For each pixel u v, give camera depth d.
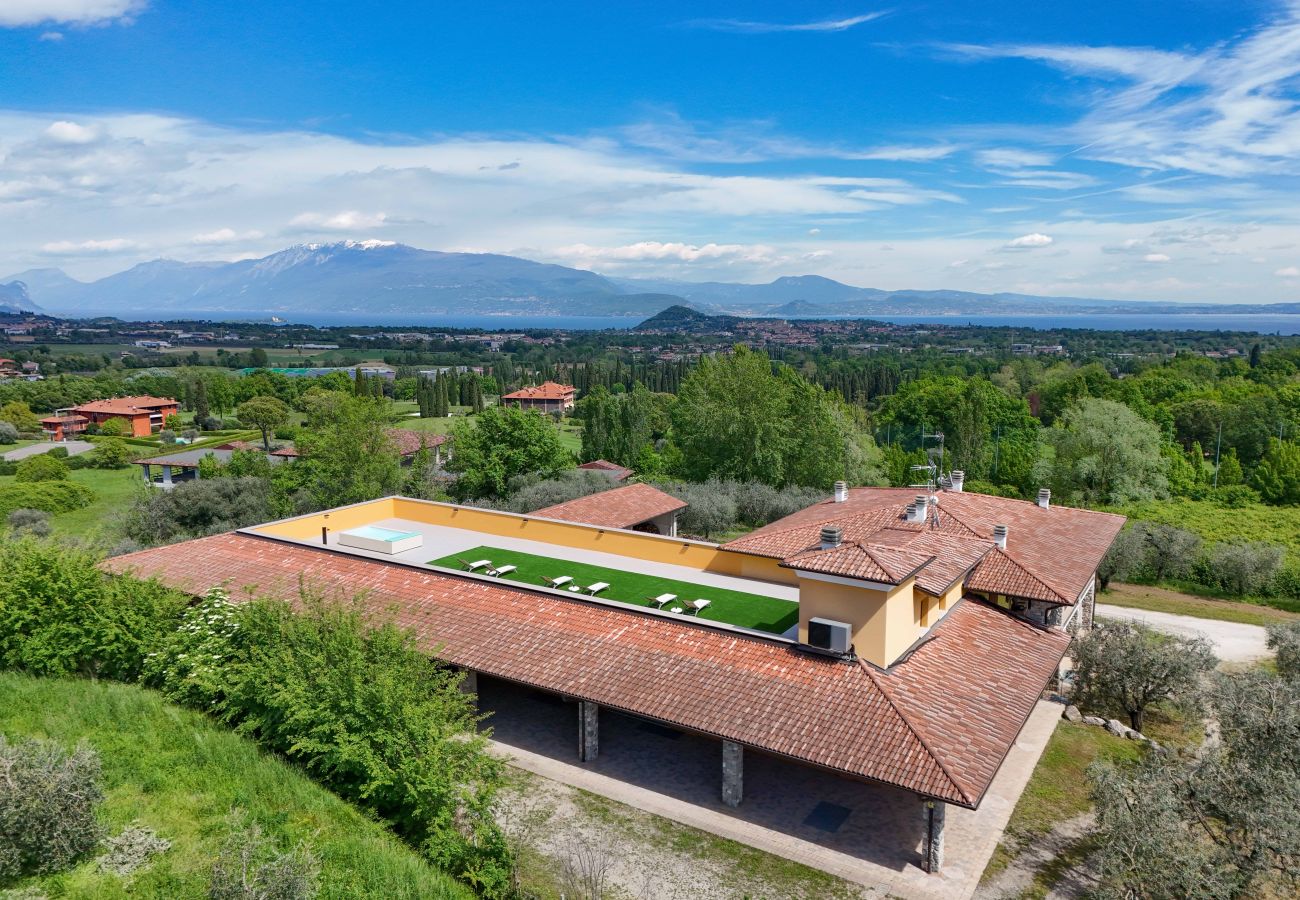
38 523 57.66
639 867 16.36
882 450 75.69
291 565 26.89
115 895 12.83
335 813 16.23
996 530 25.39
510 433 59.12
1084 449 58.97
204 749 17.73
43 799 13.37
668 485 56.69
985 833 17.67
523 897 14.96
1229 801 15.13
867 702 17.25
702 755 21.05
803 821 18.06
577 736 22.08
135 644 21.66
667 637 20.52
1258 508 58.81
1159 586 42.34
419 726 16.00
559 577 27.06
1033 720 23.33
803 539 26.33
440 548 30.73
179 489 53.88
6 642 22.11
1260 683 18.23
